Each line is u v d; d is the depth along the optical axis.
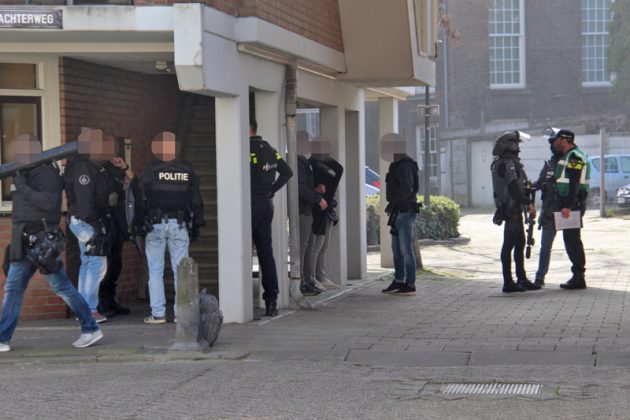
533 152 54.09
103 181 15.16
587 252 27.62
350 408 9.97
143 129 18.61
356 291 19.64
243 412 9.87
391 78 19.55
